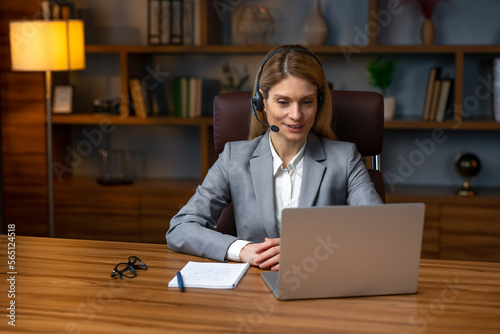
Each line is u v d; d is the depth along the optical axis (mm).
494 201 3217
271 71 1645
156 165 3920
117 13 3783
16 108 3633
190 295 1302
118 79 3844
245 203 1792
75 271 1463
